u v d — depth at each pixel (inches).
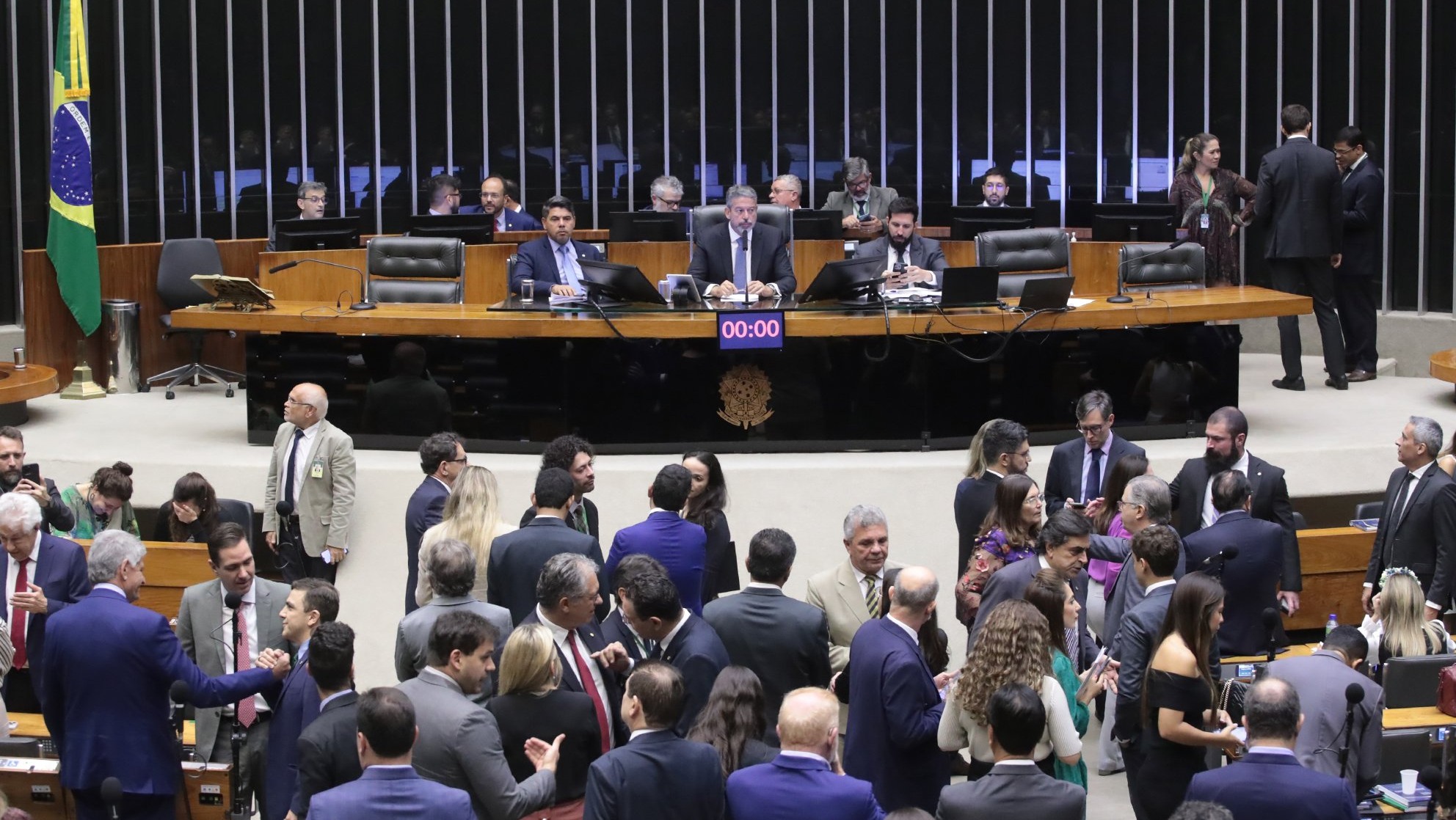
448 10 594.6
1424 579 287.1
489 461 356.2
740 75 609.3
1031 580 225.9
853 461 351.3
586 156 609.3
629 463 354.3
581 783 194.2
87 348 467.2
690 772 173.5
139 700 215.8
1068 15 593.9
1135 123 590.6
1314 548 319.0
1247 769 178.5
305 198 487.5
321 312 365.4
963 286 356.5
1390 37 518.0
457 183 499.2
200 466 353.4
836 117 611.5
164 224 566.6
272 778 210.2
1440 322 504.4
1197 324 375.9
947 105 608.4
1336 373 449.4
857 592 246.1
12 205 530.3
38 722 254.7
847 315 354.0
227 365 499.5
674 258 457.7
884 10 605.0
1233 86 572.7
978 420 368.5
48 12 531.5
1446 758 192.9
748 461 353.4
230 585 238.4
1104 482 301.3
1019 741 173.8
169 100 565.0
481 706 193.9
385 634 332.8
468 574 213.5
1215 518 284.4
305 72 583.2
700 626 209.9
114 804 198.1
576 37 603.8
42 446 376.8
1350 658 225.8
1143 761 217.0
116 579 219.8
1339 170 457.1
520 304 376.2
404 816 166.9
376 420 369.7
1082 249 459.5
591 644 212.7
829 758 177.2
